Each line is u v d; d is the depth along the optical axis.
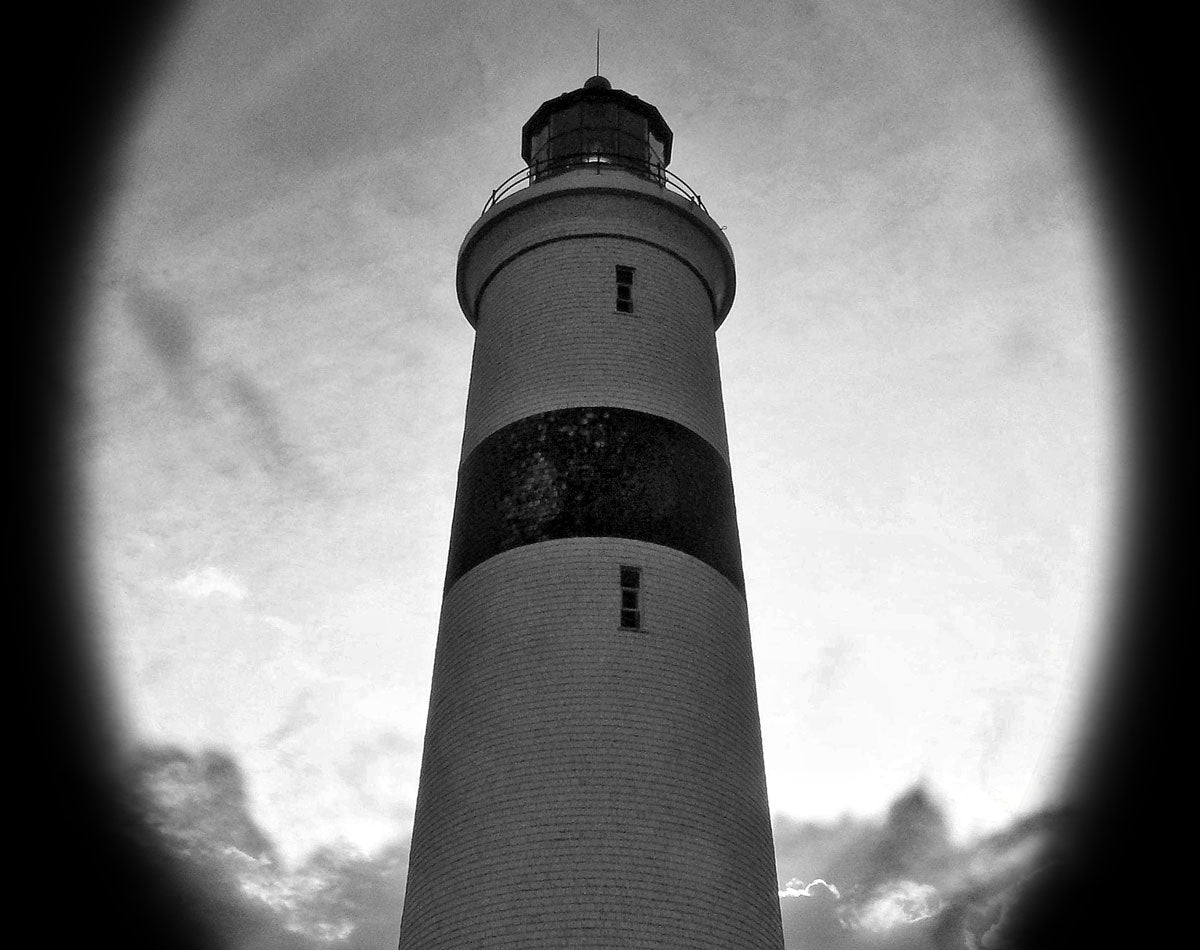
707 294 30.08
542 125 33.34
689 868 20.98
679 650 23.11
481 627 23.66
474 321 31.97
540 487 24.73
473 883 21.02
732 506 26.78
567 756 21.66
